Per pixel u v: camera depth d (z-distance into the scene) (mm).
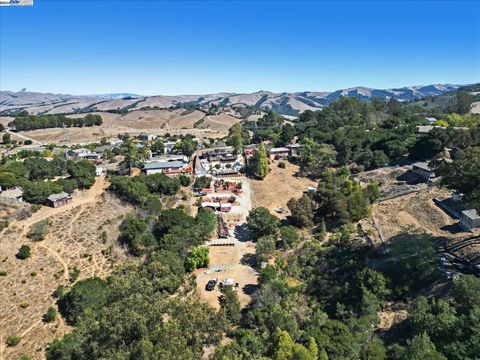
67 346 49438
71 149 184375
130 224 91938
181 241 86375
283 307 59156
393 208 90188
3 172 114125
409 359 38688
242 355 47562
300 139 168250
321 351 42969
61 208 103938
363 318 49906
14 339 62719
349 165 140250
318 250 78000
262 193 124812
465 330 40844
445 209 81438
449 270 58594
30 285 75875
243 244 92938
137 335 38875
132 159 141875
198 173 139500
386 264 64750
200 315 49562
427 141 120625
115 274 69938
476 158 55562
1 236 86625
